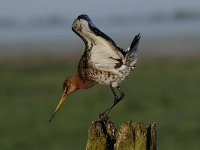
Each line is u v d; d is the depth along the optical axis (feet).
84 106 76.18
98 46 33.47
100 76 34.53
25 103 80.02
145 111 72.38
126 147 26.17
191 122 65.77
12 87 94.63
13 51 170.30
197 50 150.51
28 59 140.67
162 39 208.44
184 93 84.12
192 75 102.63
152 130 26.35
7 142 60.59
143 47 170.30
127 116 69.67
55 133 63.46
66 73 110.11
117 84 34.71
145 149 26.11
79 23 32.07
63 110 74.54
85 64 34.78
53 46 188.14
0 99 83.66
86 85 36.29
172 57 136.46
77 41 214.90
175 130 62.69
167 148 56.70
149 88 89.97
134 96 82.43
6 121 69.41
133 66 34.01
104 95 83.15
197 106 74.33
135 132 26.22
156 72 108.47
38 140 60.85
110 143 26.99
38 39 248.93
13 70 118.01
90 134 27.02
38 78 104.32
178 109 72.84
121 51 33.37
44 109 75.66
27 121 69.26
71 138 61.00
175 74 105.09
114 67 33.99
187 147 56.75
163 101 78.23
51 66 123.85
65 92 36.94
